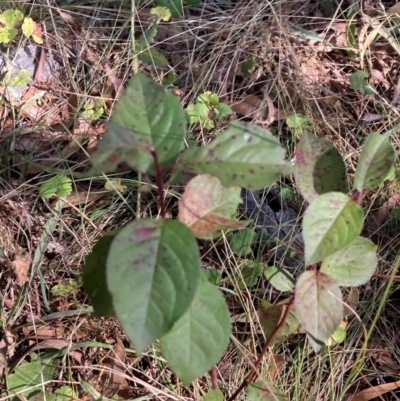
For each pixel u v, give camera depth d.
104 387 0.56
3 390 0.54
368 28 0.87
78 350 0.58
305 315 0.41
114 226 0.67
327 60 0.85
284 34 0.83
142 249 0.30
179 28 0.86
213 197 0.35
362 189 0.38
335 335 0.57
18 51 0.76
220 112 0.71
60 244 0.65
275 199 0.70
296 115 0.73
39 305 0.61
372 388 0.57
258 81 0.81
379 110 0.80
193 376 0.36
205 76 0.78
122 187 0.66
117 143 0.30
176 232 0.31
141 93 0.33
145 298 0.29
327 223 0.36
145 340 0.29
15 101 0.74
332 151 0.39
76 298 0.61
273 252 0.65
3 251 0.62
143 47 0.77
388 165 0.38
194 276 0.30
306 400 0.57
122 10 0.87
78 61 0.80
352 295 0.59
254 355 0.56
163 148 0.32
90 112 0.73
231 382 0.56
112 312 0.39
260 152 0.33
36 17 0.83
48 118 0.75
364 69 0.84
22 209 0.65
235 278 0.60
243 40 0.83
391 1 0.92
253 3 0.88
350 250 0.42
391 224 0.69
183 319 0.36
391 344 0.61
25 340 0.59
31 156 0.69
